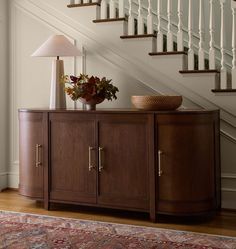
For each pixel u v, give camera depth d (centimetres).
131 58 350
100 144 306
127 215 312
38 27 388
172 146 283
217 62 364
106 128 304
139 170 294
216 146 304
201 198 286
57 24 379
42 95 388
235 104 313
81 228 277
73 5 368
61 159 321
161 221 295
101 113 304
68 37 374
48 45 338
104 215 312
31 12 389
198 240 251
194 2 390
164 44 364
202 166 287
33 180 333
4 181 399
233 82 314
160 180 288
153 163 288
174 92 341
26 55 393
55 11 380
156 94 348
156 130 287
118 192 302
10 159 401
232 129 323
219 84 330
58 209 330
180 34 330
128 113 295
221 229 275
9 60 399
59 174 322
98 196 308
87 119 310
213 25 322
